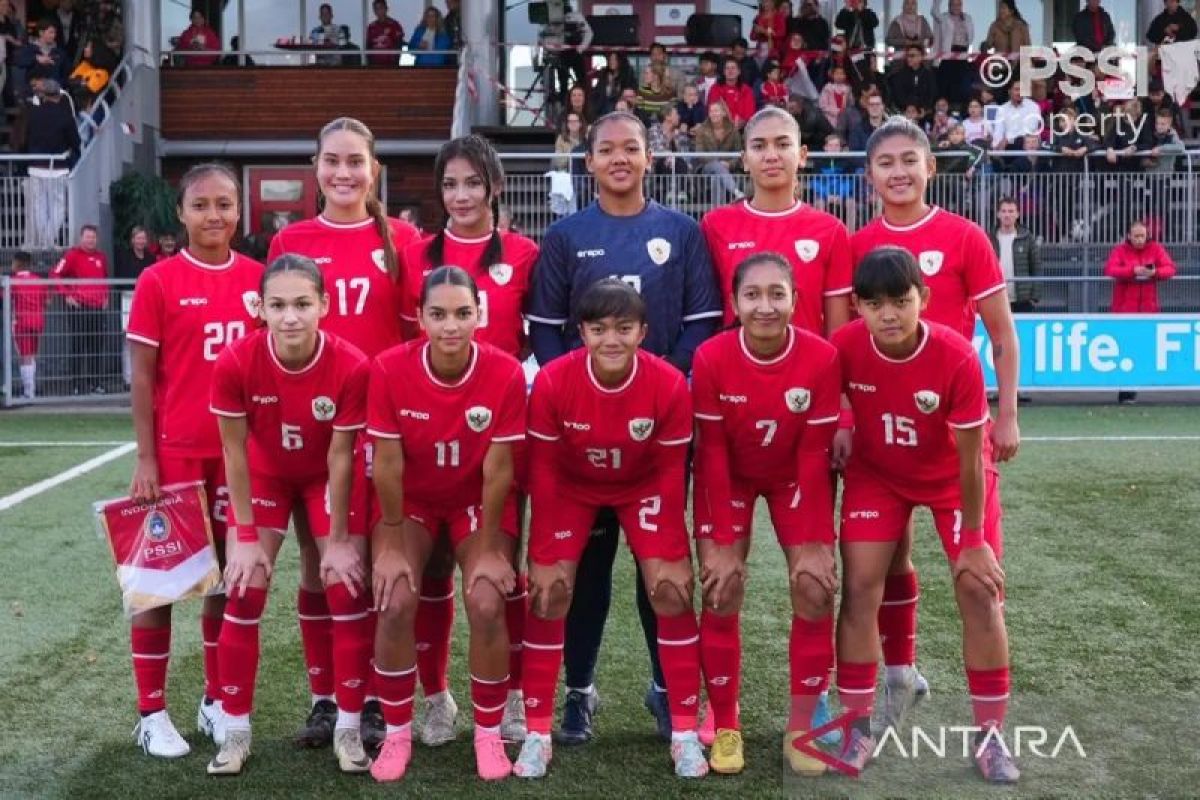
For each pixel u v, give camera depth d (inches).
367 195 175.3
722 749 159.8
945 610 227.6
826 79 671.8
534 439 159.3
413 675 160.1
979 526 155.1
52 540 278.2
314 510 164.7
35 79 641.6
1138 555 263.7
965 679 190.7
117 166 672.4
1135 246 523.5
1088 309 540.1
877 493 160.9
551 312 173.8
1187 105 692.7
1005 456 169.5
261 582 159.6
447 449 156.9
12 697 186.1
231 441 158.7
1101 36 670.5
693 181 578.6
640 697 187.3
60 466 369.1
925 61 655.8
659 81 640.4
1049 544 273.1
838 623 161.3
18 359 514.9
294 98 746.8
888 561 160.9
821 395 156.5
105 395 530.6
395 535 158.7
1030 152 585.6
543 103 708.0
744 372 156.6
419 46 761.6
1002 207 526.6
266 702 184.7
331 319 173.2
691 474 186.1
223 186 169.5
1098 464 364.5
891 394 155.1
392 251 175.5
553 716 182.2
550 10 687.1
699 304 171.9
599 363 153.3
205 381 169.0
